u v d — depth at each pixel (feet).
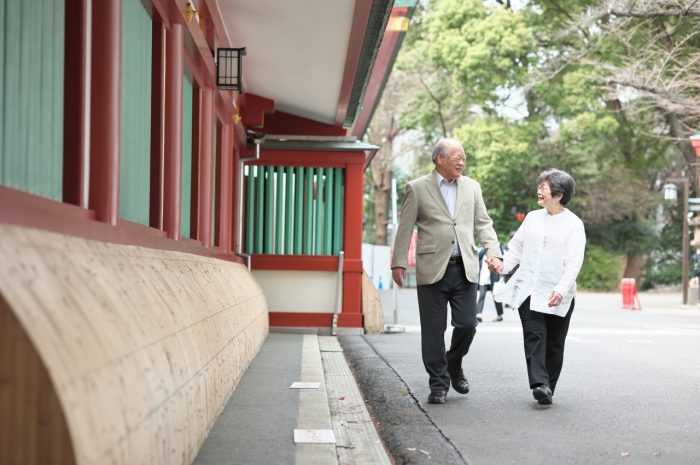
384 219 159.22
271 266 44.39
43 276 9.02
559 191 22.54
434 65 143.02
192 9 22.18
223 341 20.27
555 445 17.37
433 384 22.49
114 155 14.47
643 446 17.43
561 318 23.13
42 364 7.92
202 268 22.29
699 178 93.86
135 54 17.92
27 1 11.53
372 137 157.79
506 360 33.12
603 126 136.05
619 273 152.15
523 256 22.70
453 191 22.97
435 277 22.26
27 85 11.57
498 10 136.46
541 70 136.67
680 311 77.51
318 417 19.08
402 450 16.42
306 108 43.29
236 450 15.62
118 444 9.23
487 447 17.06
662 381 27.50
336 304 44.21
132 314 11.74
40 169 12.21
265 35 31.78
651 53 97.19
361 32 28.81
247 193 44.93
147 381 11.19
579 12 133.18
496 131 140.56
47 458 7.96
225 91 31.96
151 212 20.61
